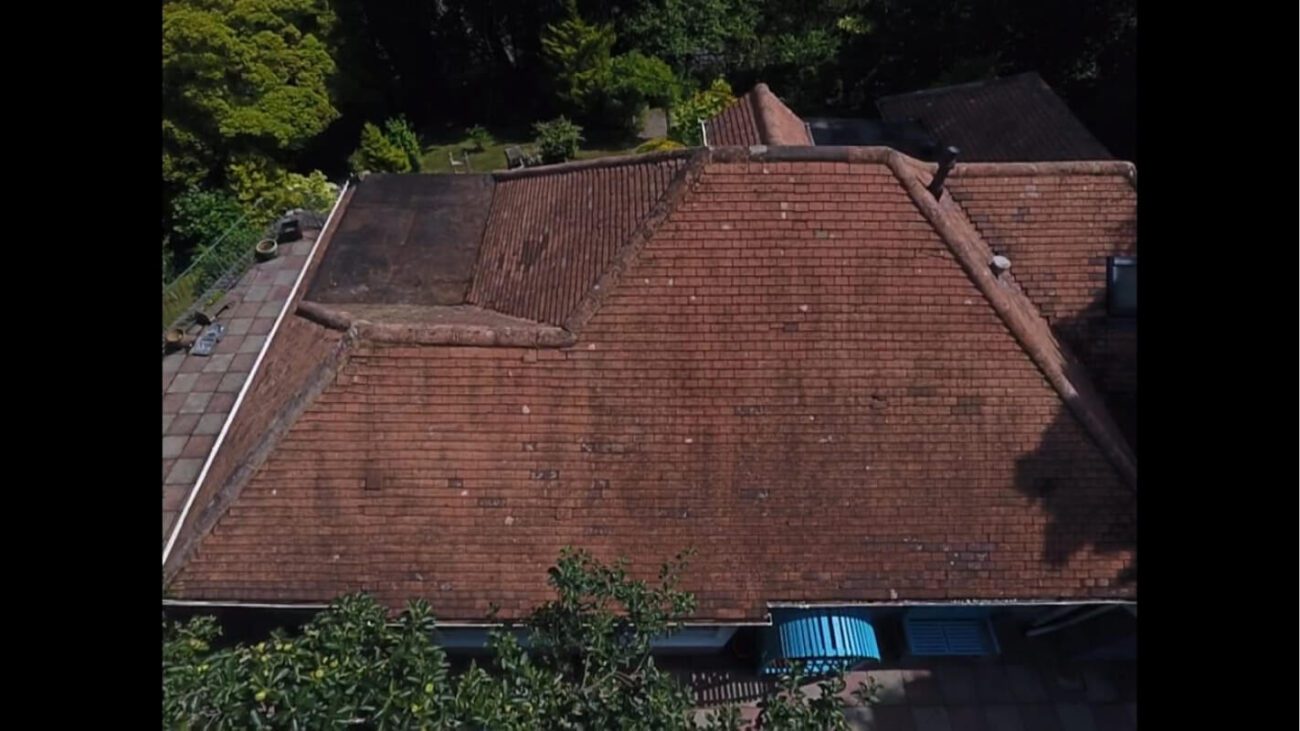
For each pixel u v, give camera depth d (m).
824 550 10.76
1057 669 13.37
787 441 10.89
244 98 26.05
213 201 25.02
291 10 27.83
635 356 10.97
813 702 7.36
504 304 13.12
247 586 10.41
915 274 11.10
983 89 20.59
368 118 32.59
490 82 35.47
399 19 32.97
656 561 10.69
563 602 8.36
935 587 10.71
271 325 18.70
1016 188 13.22
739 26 32.94
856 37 30.66
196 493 12.01
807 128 19.89
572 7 30.80
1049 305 12.82
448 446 10.73
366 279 14.10
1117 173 13.10
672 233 11.17
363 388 10.71
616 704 7.12
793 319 11.04
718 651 13.21
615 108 31.52
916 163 13.24
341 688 6.24
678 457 10.85
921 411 10.95
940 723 12.78
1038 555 10.75
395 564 10.54
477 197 15.94
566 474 10.78
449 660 12.79
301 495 10.57
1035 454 10.88
